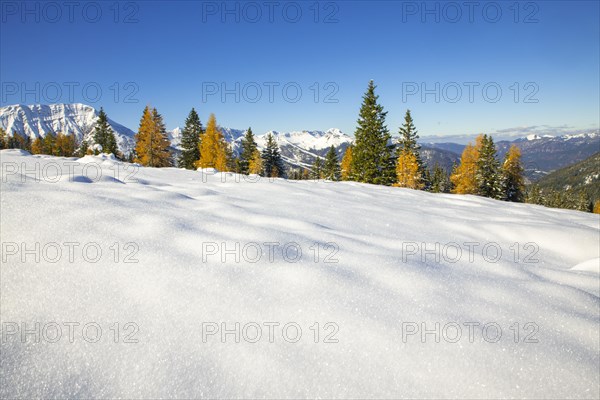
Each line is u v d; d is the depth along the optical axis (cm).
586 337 208
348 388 173
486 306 237
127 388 179
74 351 198
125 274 251
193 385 178
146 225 323
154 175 820
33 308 225
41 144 6109
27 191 369
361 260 292
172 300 229
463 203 825
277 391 173
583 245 426
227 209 430
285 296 234
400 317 218
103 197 394
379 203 670
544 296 256
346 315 217
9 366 189
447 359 187
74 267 255
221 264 267
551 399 166
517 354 191
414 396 168
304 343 198
